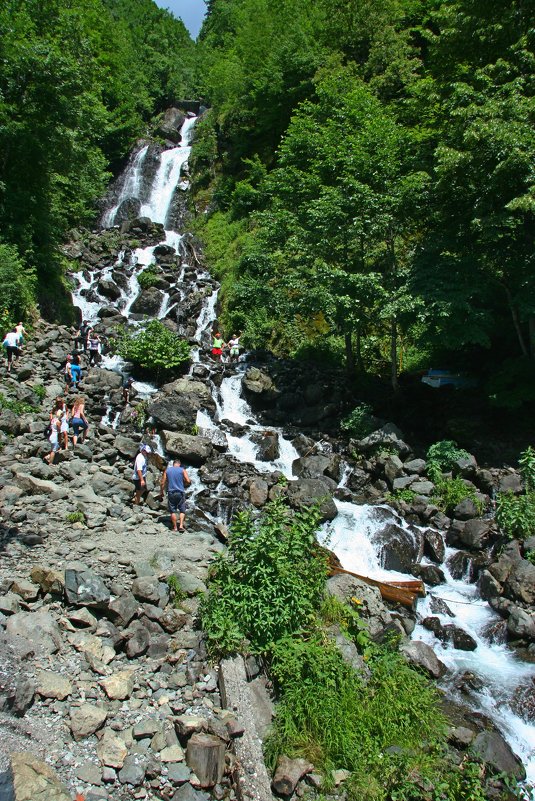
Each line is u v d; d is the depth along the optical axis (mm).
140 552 8953
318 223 16922
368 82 28359
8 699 5363
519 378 14953
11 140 19766
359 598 8734
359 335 19125
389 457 13711
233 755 5691
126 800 4977
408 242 18719
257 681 6625
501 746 6637
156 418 14758
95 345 18141
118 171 40281
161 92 50750
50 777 4797
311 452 14953
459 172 14102
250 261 22547
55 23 22484
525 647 8781
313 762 5898
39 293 19984
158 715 5898
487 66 14930
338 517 12031
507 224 13039
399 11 29859
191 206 35156
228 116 36125
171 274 25625
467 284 14258
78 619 6766
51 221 22672
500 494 11945
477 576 10469
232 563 7656
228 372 18422
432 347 18203
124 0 66562
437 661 8148
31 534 8875
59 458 12164
